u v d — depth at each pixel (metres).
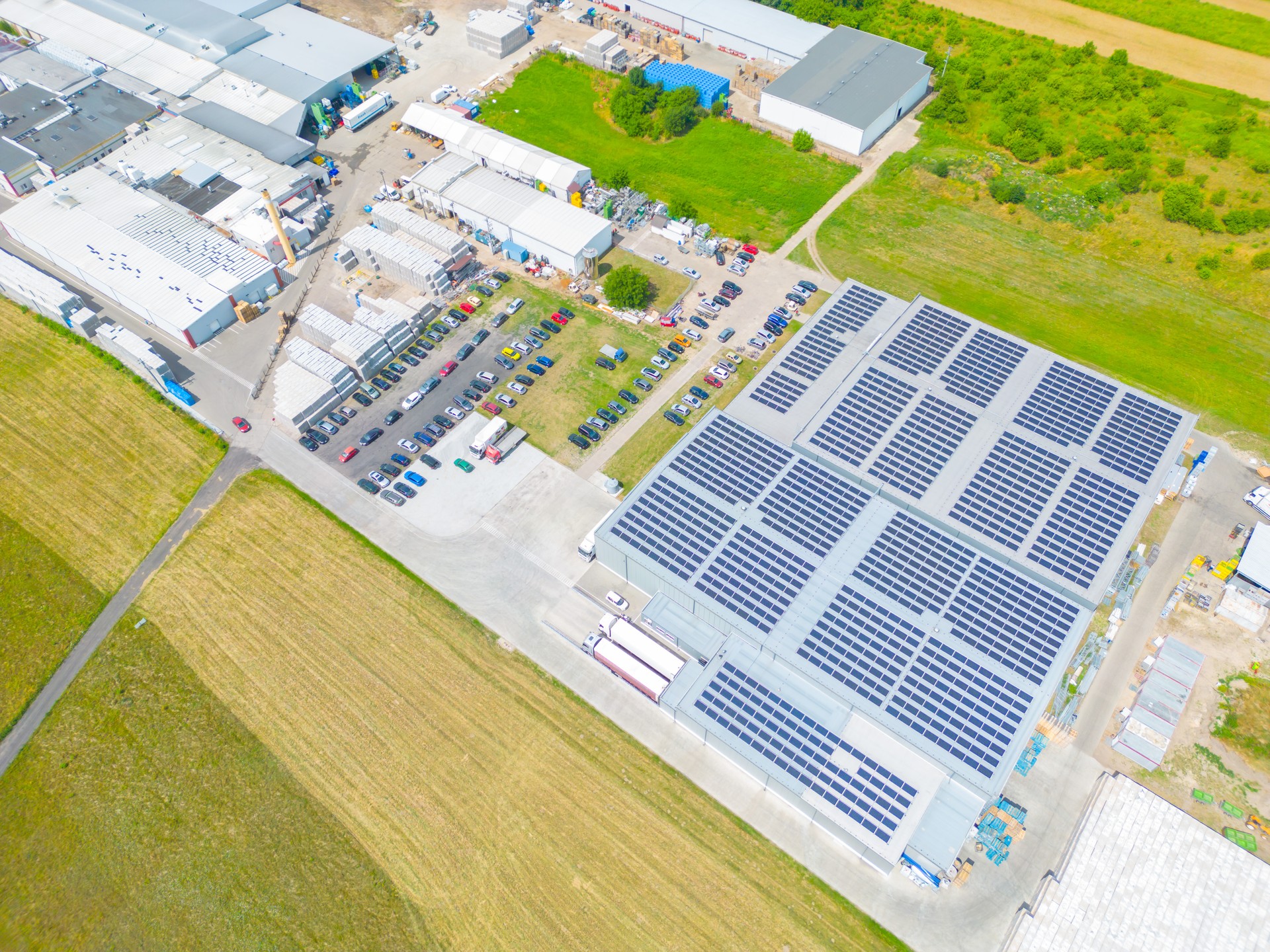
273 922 82.06
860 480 107.69
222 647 101.38
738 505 104.25
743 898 82.56
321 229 156.00
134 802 89.69
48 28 196.00
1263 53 186.50
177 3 197.38
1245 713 94.31
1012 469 107.06
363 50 187.38
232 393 128.88
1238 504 113.25
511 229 146.75
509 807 88.56
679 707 90.25
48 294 135.62
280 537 111.56
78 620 104.19
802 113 169.75
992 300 140.50
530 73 190.75
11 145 164.75
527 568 108.25
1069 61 186.25
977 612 93.94
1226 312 137.50
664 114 176.38
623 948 79.88
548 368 131.88
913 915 81.38
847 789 84.00
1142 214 152.38
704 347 134.38
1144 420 111.62
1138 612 103.12
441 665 99.50
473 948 80.25
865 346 122.81
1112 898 81.56
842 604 95.00
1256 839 85.81
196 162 160.88
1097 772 90.62
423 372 131.75
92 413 126.50
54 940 81.50
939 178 162.50
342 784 90.62
